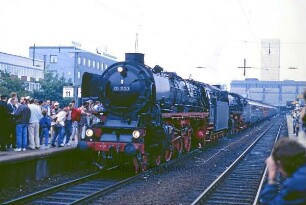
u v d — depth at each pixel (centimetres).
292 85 11531
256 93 11731
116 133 1373
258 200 1011
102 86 1463
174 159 1705
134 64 1459
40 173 1252
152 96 1438
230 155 2066
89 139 1377
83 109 1652
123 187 1157
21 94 3806
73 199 995
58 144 1508
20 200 936
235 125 3847
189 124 1970
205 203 1001
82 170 1450
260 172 1533
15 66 5856
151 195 1052
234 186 1241
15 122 1439
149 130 1413
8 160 1062
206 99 2395
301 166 346
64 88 2017
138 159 1328
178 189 1141
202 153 2108
